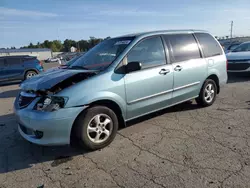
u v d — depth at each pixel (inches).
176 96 177.0
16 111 136.9
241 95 248.8
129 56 149.0
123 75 143.0
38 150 142.9
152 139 148.7
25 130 134.6
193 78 188.1
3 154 139.5
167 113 197.6
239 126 162.2
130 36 164.2
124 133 160.6
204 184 99.7
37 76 157.4
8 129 183.0
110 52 158.7
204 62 196.5
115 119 141.9
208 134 151.6
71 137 131.7
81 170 117.4
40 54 2891.2
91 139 132.8
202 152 128.0
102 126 136.5
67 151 139.0
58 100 121.9
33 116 122.4
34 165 125.2
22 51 2768.2
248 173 105.8
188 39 190.1
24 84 146.9
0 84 500.4
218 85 216.4
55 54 3334.2
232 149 129.4
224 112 193.5
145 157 126.2
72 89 125.6
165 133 157.1
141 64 146.3
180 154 127.2
